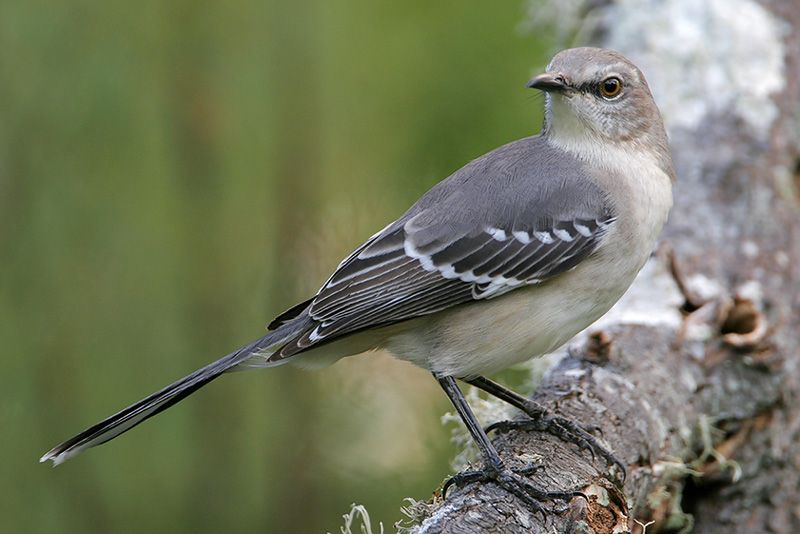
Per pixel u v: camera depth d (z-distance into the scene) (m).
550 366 9.08
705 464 8.81
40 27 10.70
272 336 8.28
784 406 9.08
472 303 8.16
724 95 10.78
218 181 11.09
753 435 9.00
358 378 11.07
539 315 8.12
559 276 8.12
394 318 8.17
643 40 11.34
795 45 11.32
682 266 9.62
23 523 10.26
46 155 10.73
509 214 8.20
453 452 10.65
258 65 11.22
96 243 10.76
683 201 10.12
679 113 10.76
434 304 8.17
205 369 8.16
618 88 8.50
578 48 8.76
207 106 11.07
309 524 10.77
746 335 8.98
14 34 10.66
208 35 11.12
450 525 6.89
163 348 10.80
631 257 8.25
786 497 9.04
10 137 10.61
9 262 10.52
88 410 10.46
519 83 11.62
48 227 10.63
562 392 8.33
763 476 9.02
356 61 11.52
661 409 8.43
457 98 11.61
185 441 10.66
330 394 11.04
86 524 10.38
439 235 8.25
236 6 11.13
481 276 8.11
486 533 6.88
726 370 8.98
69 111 10.76
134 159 10.92
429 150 11.62
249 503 10.79
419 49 11.59
